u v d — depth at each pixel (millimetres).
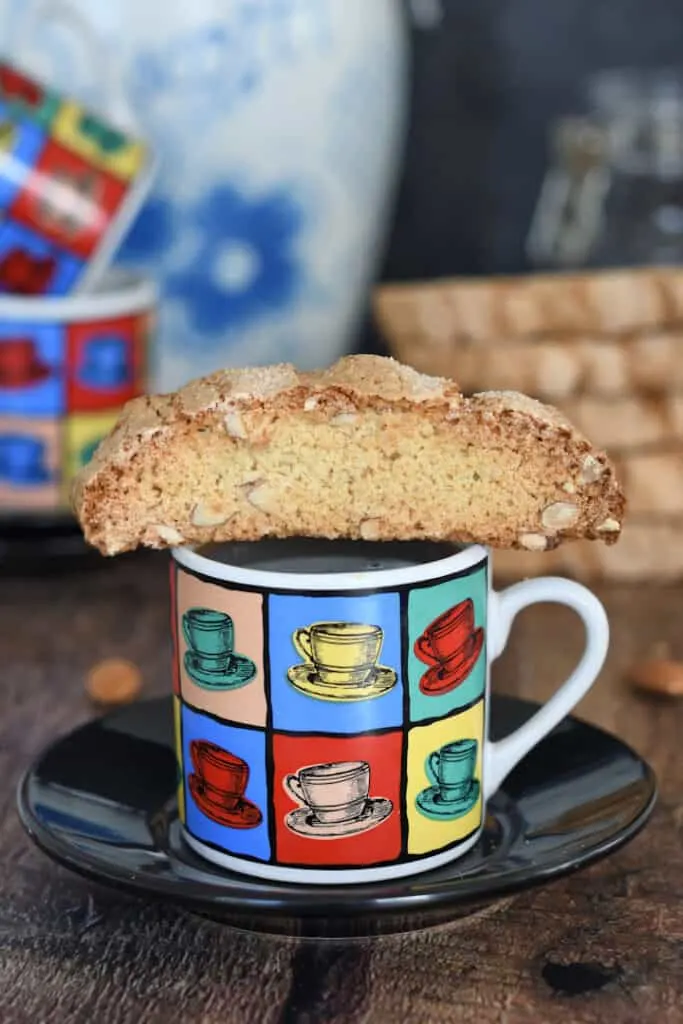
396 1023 377
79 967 396
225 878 405
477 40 771
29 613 605
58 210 592
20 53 635
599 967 394
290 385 399
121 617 601
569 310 608
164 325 673
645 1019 378
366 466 403
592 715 516
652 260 741
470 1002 383
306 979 392
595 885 424
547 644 572
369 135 670
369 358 408
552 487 404
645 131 724
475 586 406
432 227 800
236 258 668
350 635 393
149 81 639
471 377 614
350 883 401
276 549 427
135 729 457
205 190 656
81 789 431
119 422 413
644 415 610
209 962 397
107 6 628
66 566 640
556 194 765
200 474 403
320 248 674
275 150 655
